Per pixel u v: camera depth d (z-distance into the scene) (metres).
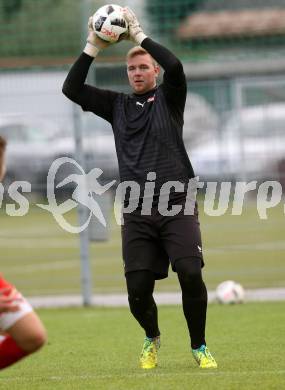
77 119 47.66
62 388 24.58
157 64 27.67
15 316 20.14
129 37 27.31
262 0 62.38
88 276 47.69
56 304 48.44
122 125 27.02
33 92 51.03
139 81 27.06
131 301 26.88
